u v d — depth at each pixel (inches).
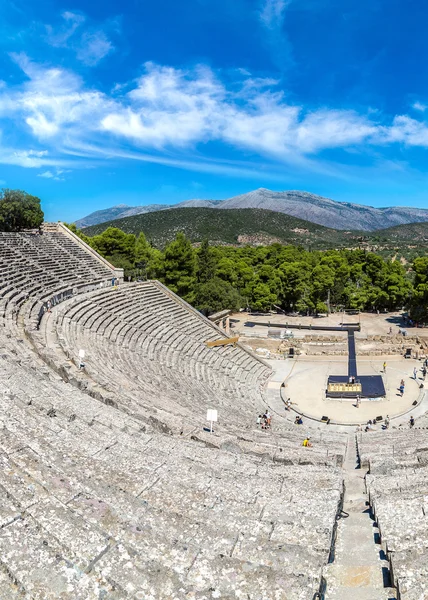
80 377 962.7
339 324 2982.3
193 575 267.0
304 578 267.7
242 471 528.4
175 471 455.8
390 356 2289.6
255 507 391.2
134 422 668.1
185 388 1369.3
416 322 2938.0
